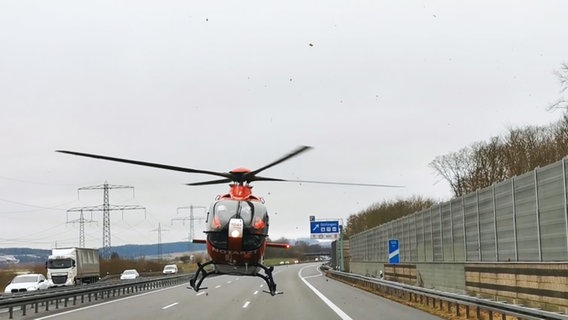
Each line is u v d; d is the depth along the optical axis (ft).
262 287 158.92
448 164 266.57
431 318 70.79
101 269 299.38
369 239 201.77
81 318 76.38
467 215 96.32
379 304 94.12
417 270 129.08
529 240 71.82
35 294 92.43
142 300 111.65
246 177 59.06
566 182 62.75
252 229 56.85
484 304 63.62
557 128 211.00
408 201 353.92
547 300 66.28
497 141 240.73
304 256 606.55
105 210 257.96
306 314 78.07
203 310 86.94
